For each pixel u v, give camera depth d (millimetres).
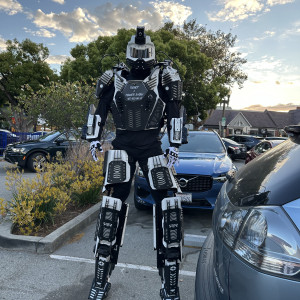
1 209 3623
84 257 3111
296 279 969
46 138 9570
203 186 4207
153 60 2158
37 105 6801
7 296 2367
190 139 5727
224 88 24641
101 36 20422
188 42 22875
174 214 2043
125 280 2678
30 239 3240
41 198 3902
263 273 1027
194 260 3148
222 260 1271
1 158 12625
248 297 1053
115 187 2180
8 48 22297
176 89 2062
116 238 2254
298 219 1038
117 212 2102
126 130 2129
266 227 1076
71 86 6625
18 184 4348
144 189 4480
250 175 1506
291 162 1299
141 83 2100
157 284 2619
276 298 984
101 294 2096
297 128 1585
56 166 5176
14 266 2879
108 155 2160
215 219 1600
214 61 27984
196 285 1558
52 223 3902
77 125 6590
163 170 2059
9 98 22859
